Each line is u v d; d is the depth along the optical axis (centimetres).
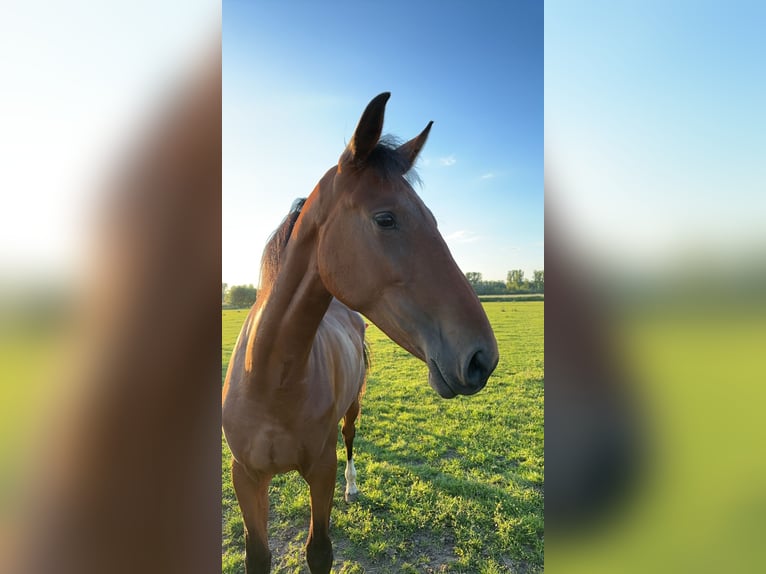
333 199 155
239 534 334
